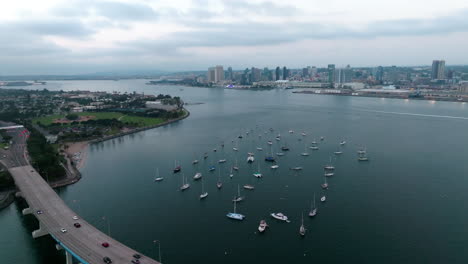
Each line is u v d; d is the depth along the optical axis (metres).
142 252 179.50
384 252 177.25
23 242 194.38
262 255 176.62
